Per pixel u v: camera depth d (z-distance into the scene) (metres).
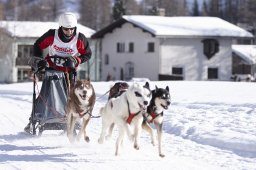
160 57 55.44
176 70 56.66
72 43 11.52
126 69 59.38
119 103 9.59
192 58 57.22
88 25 123.69
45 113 11.65
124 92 9.71
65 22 11.26
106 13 124.31
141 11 130.62
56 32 11.45
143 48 57.09
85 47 11.69
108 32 61.84
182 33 55.47
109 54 62.03
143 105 9.16
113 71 61.25
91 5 124.38
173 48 56.22
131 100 9.31
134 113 9.41
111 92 10.81
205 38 57.44
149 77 56.66
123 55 59.59
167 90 9.68
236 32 58.34
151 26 56.12
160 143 9.64
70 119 11.01
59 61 11.62
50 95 11.61
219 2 125.00
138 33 57.53
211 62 58.25
